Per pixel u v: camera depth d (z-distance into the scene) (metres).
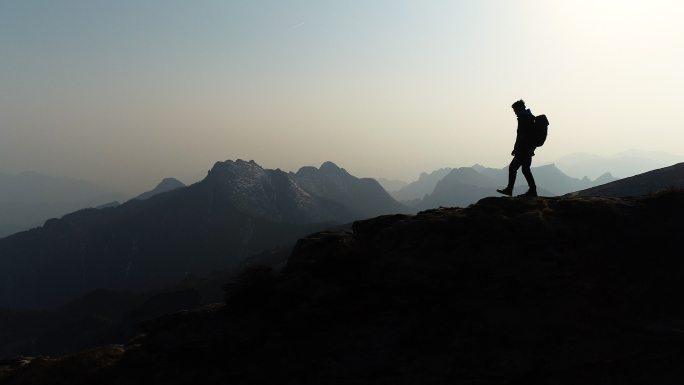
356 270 15.20
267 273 16.30
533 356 12.66
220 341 15.18
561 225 14.79
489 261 14.38
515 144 17.89
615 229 14.27
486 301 13.88
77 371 15.39
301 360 14.27
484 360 12.88
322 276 15.47
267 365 14.52
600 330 12.79
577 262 13.83
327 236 17.62
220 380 14.57
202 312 16.12
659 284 13.06
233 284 16.23
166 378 14.82
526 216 15.40
